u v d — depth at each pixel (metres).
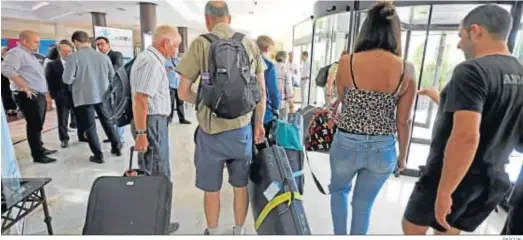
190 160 3.70
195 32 13.17
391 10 1.45
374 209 2.57
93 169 3.37
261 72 1.85
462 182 1.21
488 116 1.12
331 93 3.03
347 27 4.14
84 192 2.78
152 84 1.97
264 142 1.99
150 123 2.07
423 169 1.40
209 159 1.83
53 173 3.24
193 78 1.71
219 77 1.57
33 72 3.31
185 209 2.48
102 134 4.96
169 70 4.95
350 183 1.76
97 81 3.43
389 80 1.47
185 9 8.84
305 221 1.56
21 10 9.23
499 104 1.11
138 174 1.89
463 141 1.08
